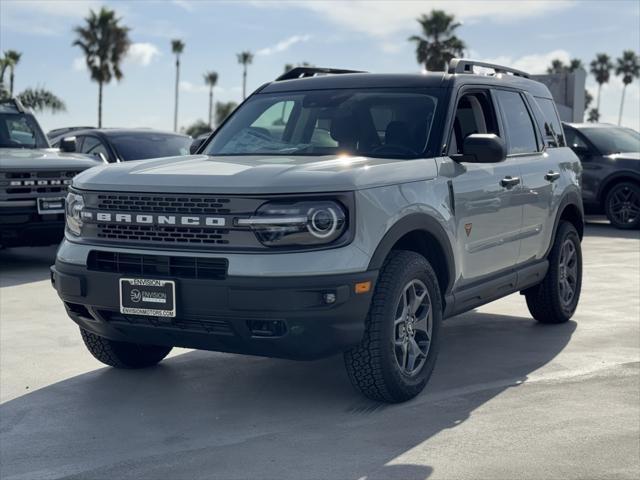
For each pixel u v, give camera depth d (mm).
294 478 3637
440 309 4918
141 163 4926
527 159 6137
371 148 5129
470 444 4027
